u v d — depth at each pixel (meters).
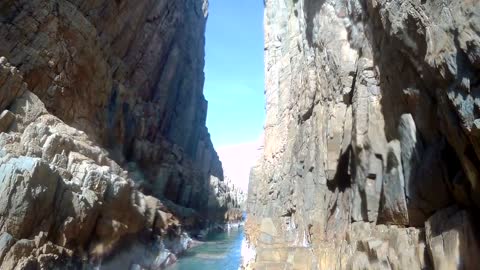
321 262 13.01
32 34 19.98
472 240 6.38
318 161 16.58
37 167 13.64
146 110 38.53
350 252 10.98
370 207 11.13
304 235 17.75
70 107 22.77
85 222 16.72
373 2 10.05
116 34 32.09
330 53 15.30
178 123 52.88
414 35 7.83
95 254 17.77
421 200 8.52
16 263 12.30
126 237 21.89
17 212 12.77
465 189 6.87
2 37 18.50
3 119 15.09
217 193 59.12
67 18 22.67
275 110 35.19
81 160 18.39
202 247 36.59
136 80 37.72
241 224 67.06
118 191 20.20
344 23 14.82
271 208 28.83
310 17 19.75
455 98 6.34
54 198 14.91
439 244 6.89
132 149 33.88
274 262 15.59
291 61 27.97
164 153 41.44
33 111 17.36
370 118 11.53
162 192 37.28
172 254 28.25
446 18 6.49
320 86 17.19
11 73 16.16
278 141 30.66
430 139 8.23
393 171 9.88
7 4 19.06
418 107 8.41
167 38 44.22
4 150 13.80
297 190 20.55
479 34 5.61
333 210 14.94
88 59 24.92
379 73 11.20
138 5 34.47
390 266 8.45
